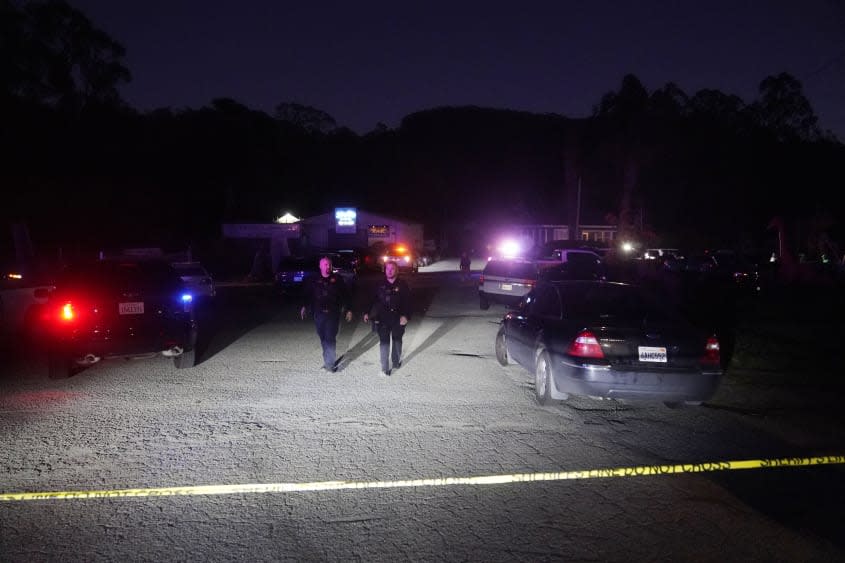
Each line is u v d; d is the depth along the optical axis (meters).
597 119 50.62
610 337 7.12
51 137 30.20
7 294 13.20
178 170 57.06
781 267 30.59
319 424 6.92
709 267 27.30
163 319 9.13
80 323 8.70
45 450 6.02
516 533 4.34
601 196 64.69
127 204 40.22
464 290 25.91
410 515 4.62
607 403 7.89
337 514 4.63
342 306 9.88
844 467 5.68
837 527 4.46
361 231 55.81
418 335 13.68
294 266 24.06
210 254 44.47
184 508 4.73
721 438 6.52
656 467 5.64
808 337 13.41
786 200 41.25
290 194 75.94
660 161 48.84
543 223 69.38
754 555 4.06
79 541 4.21
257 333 14.01
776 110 42.09
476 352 11.59
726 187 45.25
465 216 103.00
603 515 4.64
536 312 8.69
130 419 7.09
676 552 4.10
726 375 9.75
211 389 8.59
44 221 33.94
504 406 7.74
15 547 4.12
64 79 28.61
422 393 8.41
